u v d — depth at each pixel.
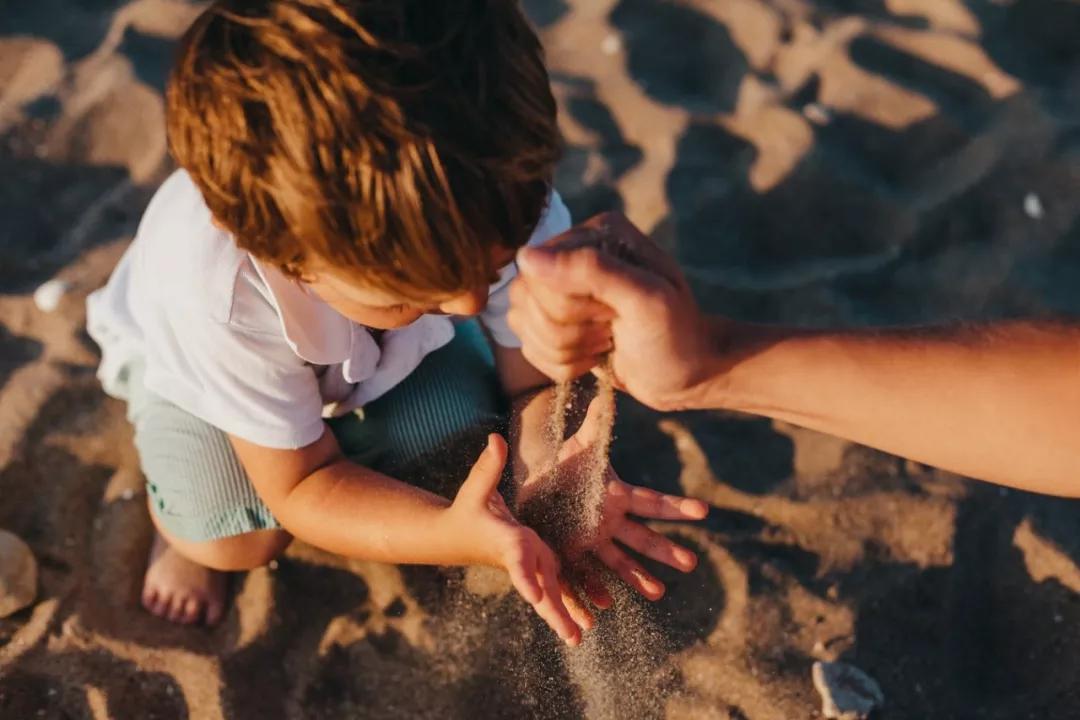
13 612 1.70
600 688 1.63
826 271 2.18
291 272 1.14
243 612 1.73
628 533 1.54
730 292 2.14
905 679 1.66
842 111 2.43
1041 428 1.02
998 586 1.75
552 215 1.64
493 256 1.06
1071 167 2.27
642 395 1.04
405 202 0.98
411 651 1.69
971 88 2.47
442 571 1.76
